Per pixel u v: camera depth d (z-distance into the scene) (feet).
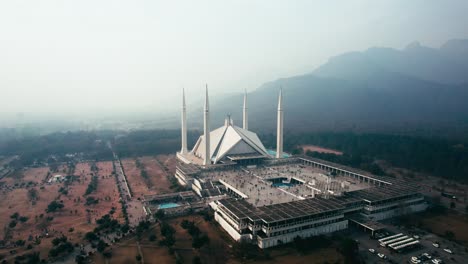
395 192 556.51
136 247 418.51
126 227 464.24
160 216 510.99
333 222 472.03
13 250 423.64
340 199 517.96
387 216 520.83
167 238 405.39
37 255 394.32
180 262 369.71
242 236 422.00
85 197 653.30
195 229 441.68
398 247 405.59
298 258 388.16
